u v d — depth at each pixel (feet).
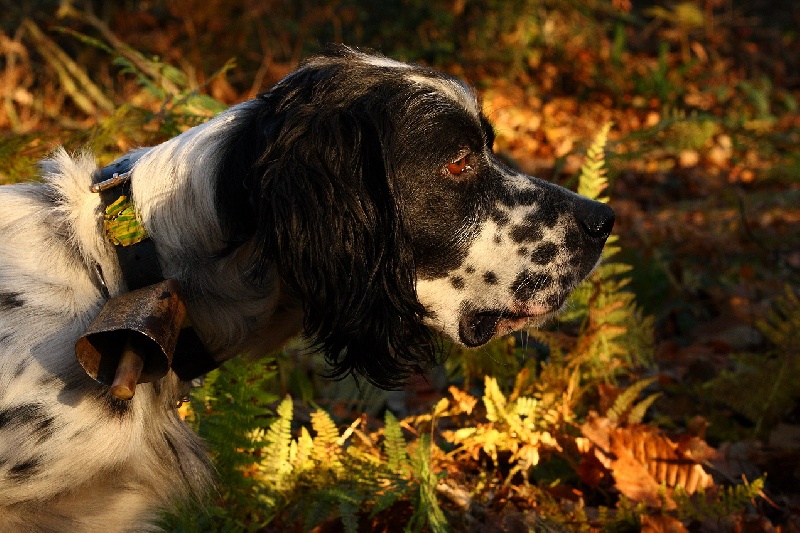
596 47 46.32
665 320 19.67
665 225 24.18
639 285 19.86
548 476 13.15
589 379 14.79
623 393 13.57
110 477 9.55
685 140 33.24
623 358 15.65
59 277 9.50
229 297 9.98
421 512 11.17
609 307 14.52
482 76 42.47
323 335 10.14
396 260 10.05
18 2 35.35
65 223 9.78
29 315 9.25
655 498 12.01
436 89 10.50
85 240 9.68
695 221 25.57
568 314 14.78
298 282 9.80
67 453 9.14
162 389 10.04
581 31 46.37
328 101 10.01
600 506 12.21
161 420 10.12
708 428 14.82
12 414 9.03
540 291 10.94
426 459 11.68
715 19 49.11
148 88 16.78
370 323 10.14
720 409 15.72
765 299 20.30
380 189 9.95
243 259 9.93
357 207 9.84
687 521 11.85
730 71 46.47
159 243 9.78
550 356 15.35
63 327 9.30
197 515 11.15
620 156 18.97
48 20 34.53
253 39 37.60
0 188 10.14
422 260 10.59
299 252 9.70
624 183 30.94
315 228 9.69
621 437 12.50
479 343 11.11
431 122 10.30
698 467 12.19
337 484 11.92
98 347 8.63
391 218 9.98
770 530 11.75
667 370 16.99
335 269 9.84
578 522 11.93
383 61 10.89
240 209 9.82
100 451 9.30
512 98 41.37
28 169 14.83
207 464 10.75
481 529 11.74
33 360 9.14
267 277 10.02
